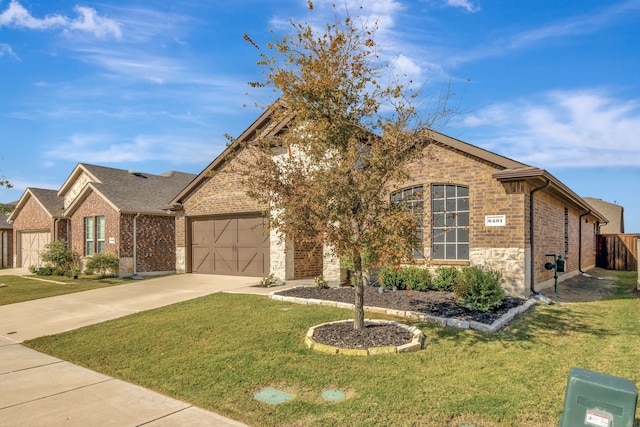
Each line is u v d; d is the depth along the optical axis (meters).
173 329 7.99
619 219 35.91
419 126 6.67
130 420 4.40
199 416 4.48
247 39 6.73
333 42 6.53
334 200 6.49
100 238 18.94
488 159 10.49
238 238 15.62
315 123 6.80
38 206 23.59
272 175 6.81
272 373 5.61
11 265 27.39
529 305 9.36
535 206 11.23
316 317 8.41
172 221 19.50
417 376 5.38
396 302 9.54
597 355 6.20
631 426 3.15
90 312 10.26
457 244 11.15
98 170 21.00
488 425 4.12
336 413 4.41
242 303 10.07
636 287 13.29
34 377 5.84
